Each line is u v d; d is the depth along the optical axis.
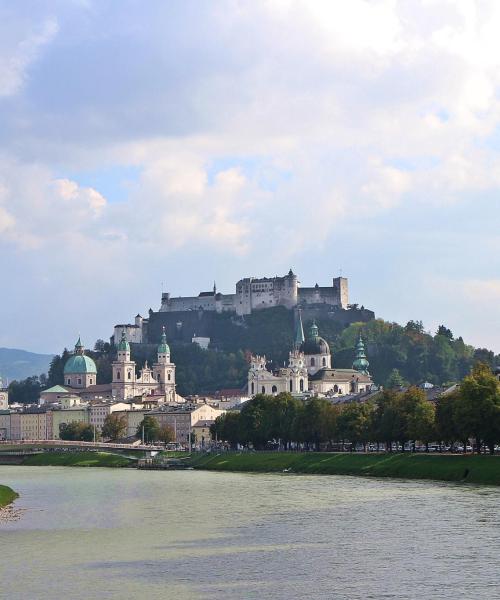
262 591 160.25
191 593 160.00
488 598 153.12
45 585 167.00
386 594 156.62
